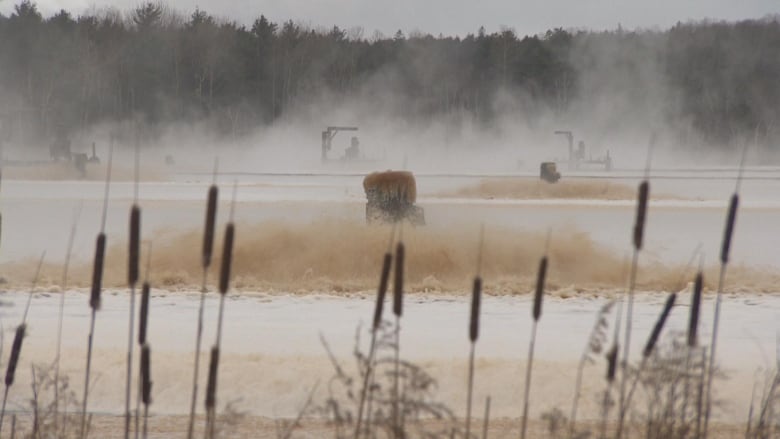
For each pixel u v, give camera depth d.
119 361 40.31
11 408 34.12
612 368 22.05
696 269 79.56
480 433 32.06
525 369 39.06
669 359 23.14
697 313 20.23
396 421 22.08
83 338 46.56
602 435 22.98
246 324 53.72
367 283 73.75
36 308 58.12
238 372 38.84
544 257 19.39
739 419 33.34
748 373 38.41
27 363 39.19
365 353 42.81
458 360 40.94
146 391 20.23
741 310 61.31
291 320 55.62
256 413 35.25
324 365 39.72
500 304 64.56
